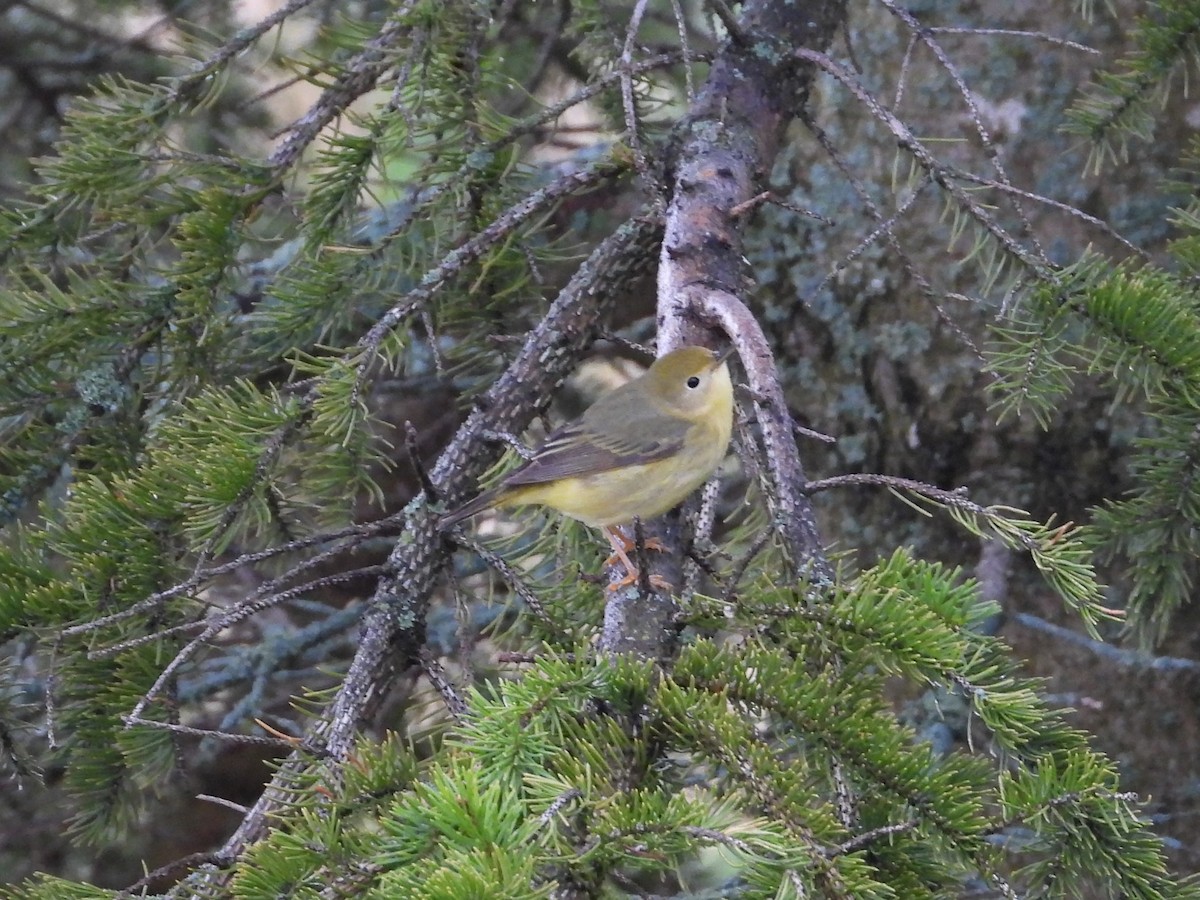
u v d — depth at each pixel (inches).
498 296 373.7
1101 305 318.3
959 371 469.4
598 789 213.8
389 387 542.6
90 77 585.6
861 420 491.2
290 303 367.9
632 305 568.1
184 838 582.2
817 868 202.8
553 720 230.8
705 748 229.0
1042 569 262.7
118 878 572.7
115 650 272.8
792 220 494.6
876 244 476.1
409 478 611.5
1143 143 444.5
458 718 259.0
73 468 364.5
